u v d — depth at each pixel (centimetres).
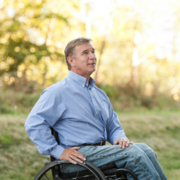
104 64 1756
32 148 372
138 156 173
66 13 1293
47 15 1102
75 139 184
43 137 175
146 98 1087
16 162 331
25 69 1062
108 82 1220
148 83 1171
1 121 454
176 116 760
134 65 1478
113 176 180
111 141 209
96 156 178
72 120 185
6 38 1107
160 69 1617
